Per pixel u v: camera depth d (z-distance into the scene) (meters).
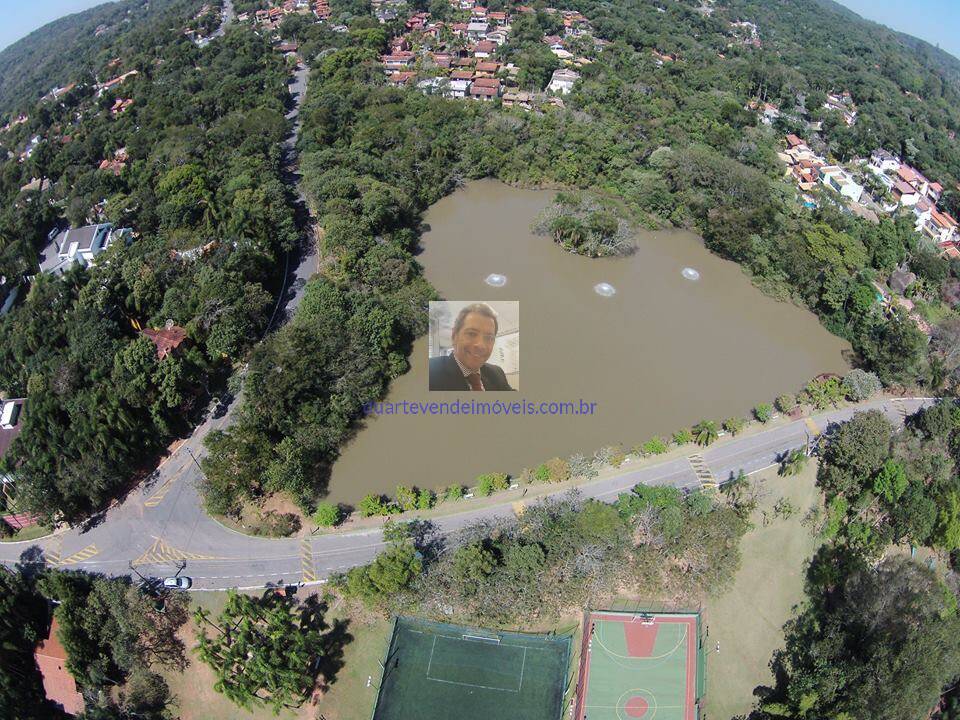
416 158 173.75
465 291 137.50
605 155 185.50
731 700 73.88
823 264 139.12
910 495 85.69
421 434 102.50
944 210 198.00
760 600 82.19
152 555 83.38
